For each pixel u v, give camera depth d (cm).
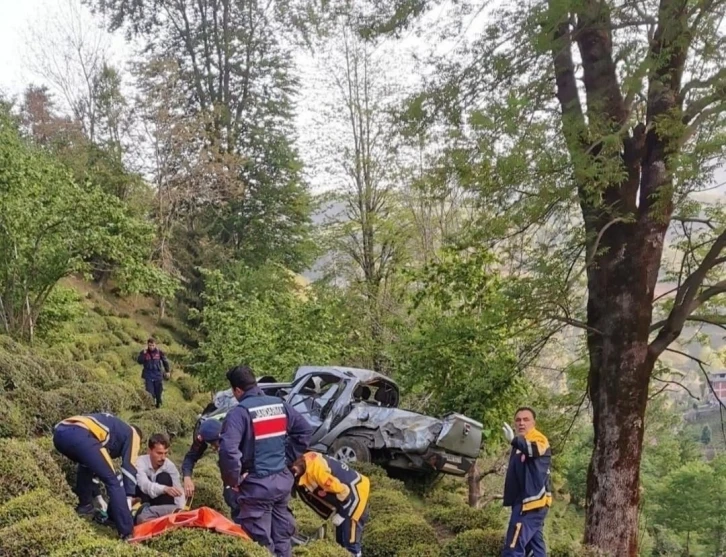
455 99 894
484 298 1168
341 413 1090
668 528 3378
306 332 1605
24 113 3170
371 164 2100
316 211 2305
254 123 3612
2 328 1677
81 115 3112
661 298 1034
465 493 1551
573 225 924
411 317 1731
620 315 880
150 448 642
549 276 872
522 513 588
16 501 516
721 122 760
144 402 1494
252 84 3662
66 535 464
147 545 487
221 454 475
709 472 3109
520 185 820
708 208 1018
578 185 789
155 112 3011
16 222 1563
